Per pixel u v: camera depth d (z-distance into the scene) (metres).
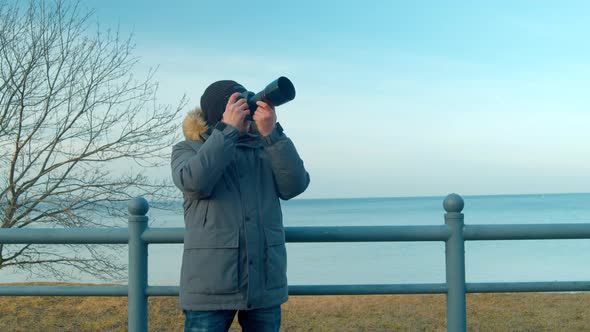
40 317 6.07
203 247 2.27
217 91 2.47
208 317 2.28
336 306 6.71
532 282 2.89
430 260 27.22
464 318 2.84
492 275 20.48
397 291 2.83
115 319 6.00
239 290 2.26
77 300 6.82
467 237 2.85
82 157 8.81
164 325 5.79
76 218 8.69
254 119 2.33
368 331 5.62
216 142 2.22
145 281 2.82
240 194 2.34
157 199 9.05
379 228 2.81
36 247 10.19
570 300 6.89
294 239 2.79
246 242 2.28
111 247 11.08
